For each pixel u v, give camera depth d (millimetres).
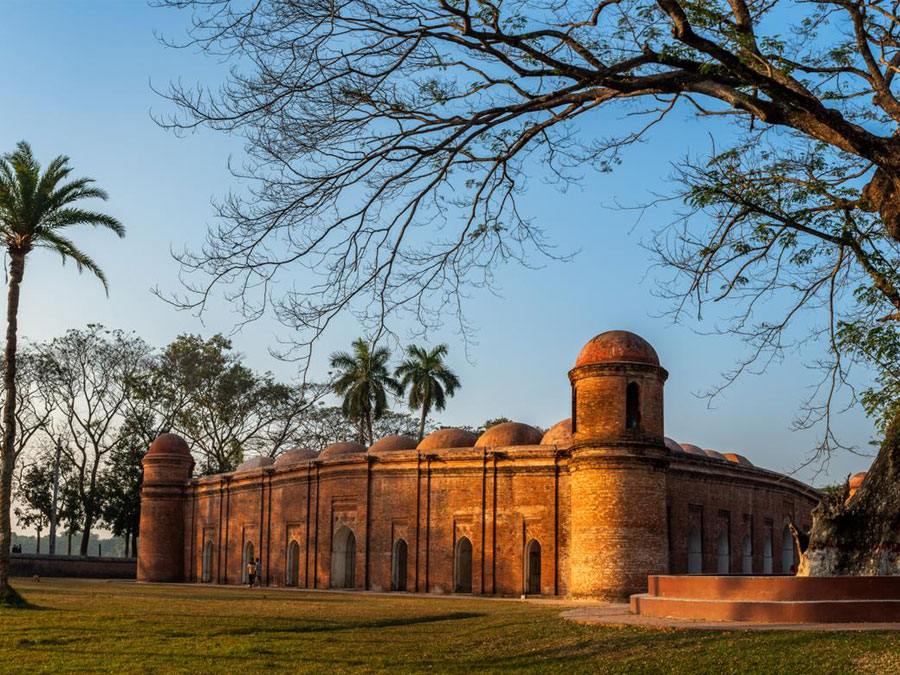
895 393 13320
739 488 37094
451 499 34781
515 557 33031
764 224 13242
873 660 12328
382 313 12781
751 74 10969
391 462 36438
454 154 12664
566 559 31953
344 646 16047
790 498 42531
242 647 15594
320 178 12320
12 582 37562
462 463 34719
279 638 16969
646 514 28438
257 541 42344
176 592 32156
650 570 28141
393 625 19656
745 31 11750
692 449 39562
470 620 20578
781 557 40656
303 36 11555
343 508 37750
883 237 13859
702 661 13250
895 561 17859
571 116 12648
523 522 33094
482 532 33750
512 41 11469
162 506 47812
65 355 54469
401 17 11547
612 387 29109
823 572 18734
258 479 42688
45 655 14758
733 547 36062
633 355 29250
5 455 22625
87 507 55031
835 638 13664
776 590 16406
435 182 12727
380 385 53594
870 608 15562
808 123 11500
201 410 57469
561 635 16375
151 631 17656
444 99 12367
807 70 13047
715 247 13859
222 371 57094
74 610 21328
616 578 27938
